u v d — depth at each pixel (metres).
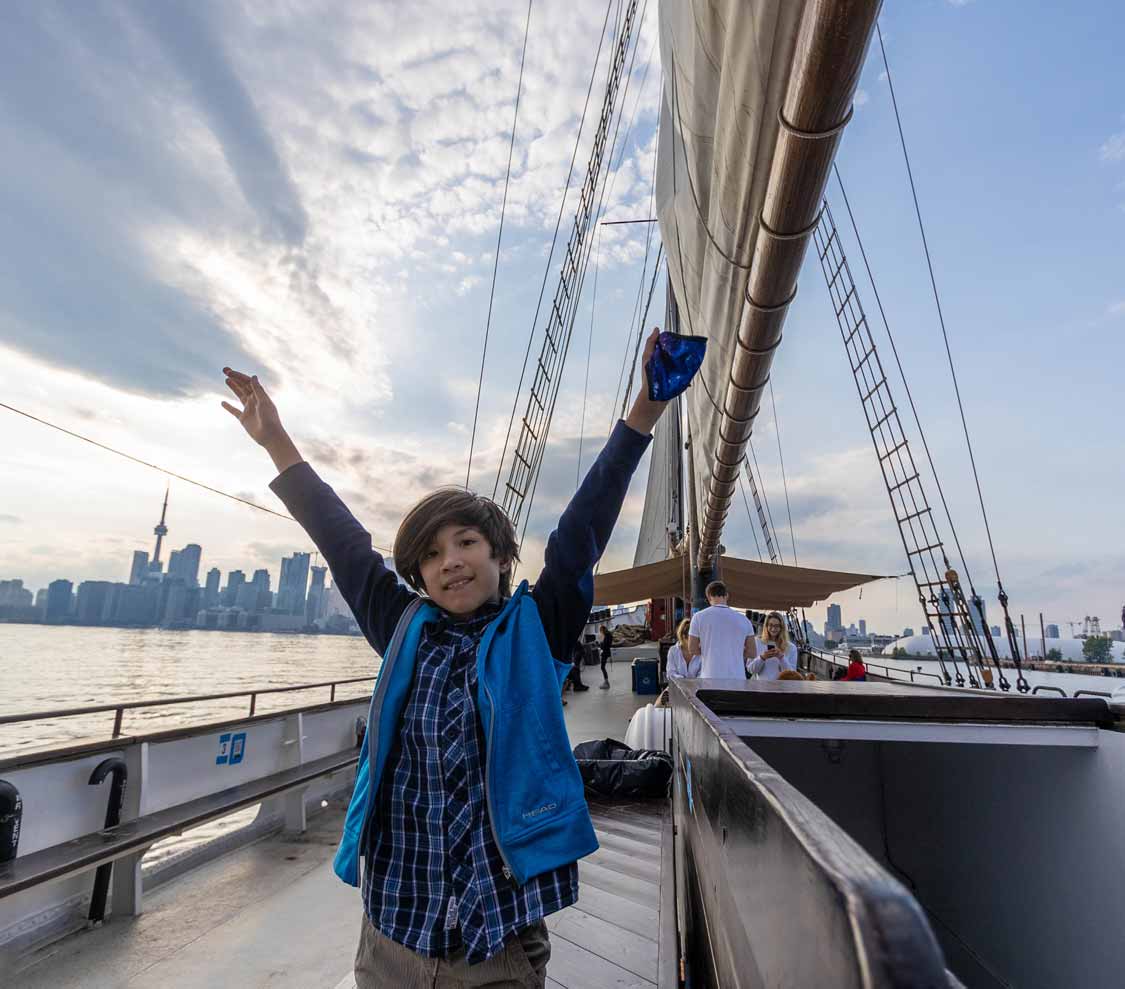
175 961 2.91
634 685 15.04
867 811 2.14
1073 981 1.45
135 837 3.25
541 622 1.33
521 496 9.24
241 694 4.49
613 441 1.47
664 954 2.46
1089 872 1.45
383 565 1.48
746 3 2.42
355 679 6.08
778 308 3.90
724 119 3.17
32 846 3.08
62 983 2.74
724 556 13.88
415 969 1.09
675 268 5.88
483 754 1.15
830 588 15.14
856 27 1.94
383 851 1.14
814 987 0.41
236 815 5.52
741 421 5.80
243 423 1.62
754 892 0.67
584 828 1.14
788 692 1.76
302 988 2.71
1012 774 1.66
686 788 2.02
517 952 1.07
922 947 0.30
